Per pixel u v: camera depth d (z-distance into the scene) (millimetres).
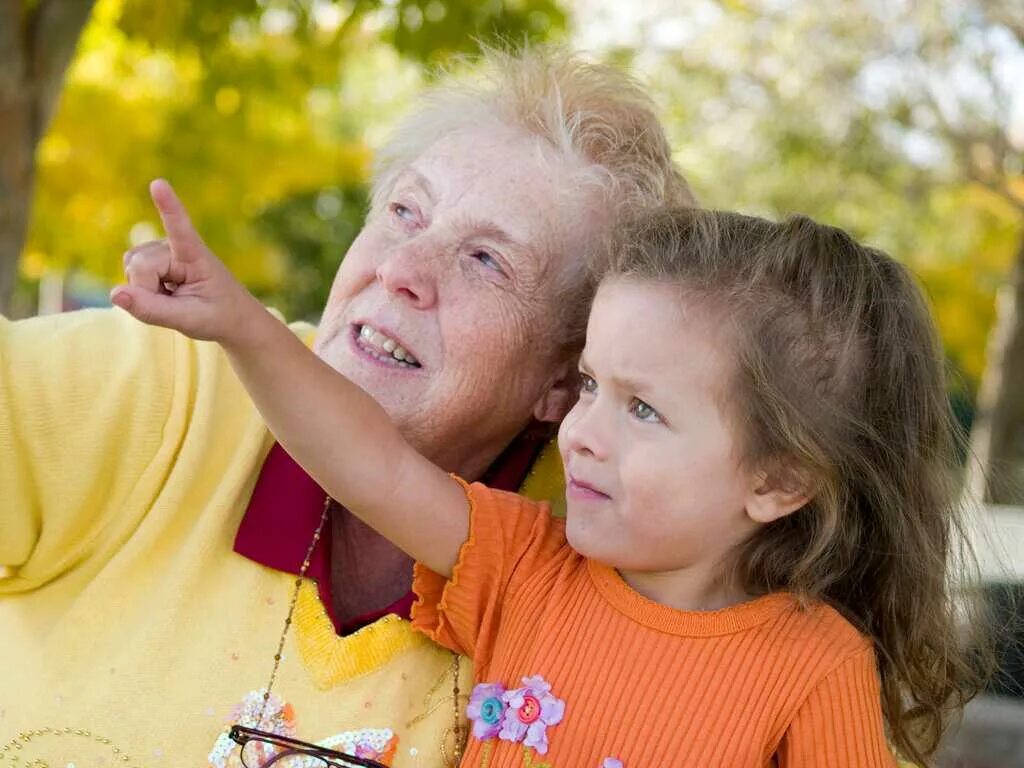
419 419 1718
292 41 5730
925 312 1691
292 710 1574
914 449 1654
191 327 1290
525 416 1834
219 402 1724
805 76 8328
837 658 1496
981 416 6957
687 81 8578
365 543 1737
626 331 1479
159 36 5066
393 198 1796
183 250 1259
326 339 1758
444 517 1577
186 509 1660
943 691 1750
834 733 1466
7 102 3664
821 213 8453
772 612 1525
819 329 1530
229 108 6340
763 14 8547
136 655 1573
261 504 1660
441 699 1634
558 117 1803
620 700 1481
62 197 6988
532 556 1609
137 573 1627
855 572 1674
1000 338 6859
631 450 1472
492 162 1758
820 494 1559
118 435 1619
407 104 2062
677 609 1524
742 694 1469
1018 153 7980
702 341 1470
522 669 1540
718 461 1475
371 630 1624
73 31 3766
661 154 1925
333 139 8172
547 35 4645
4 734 1555
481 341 1711
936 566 1703
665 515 1474
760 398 1477
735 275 1506
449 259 1721
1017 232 9094
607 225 1783
